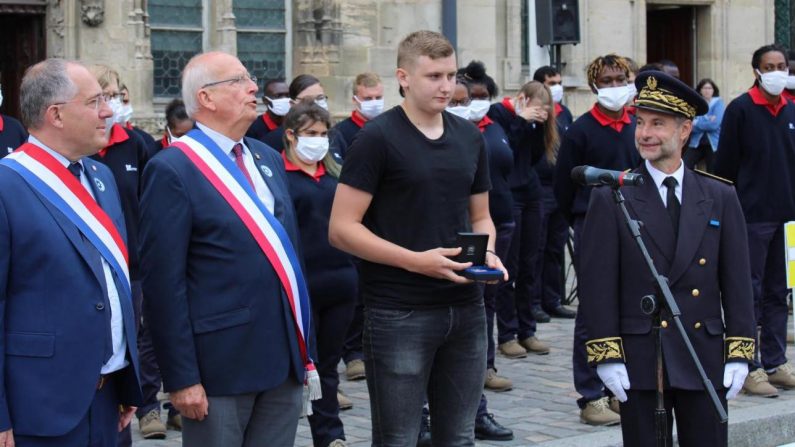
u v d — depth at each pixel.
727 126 8.90
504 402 8.20
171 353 4.79
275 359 4.93
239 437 4.97
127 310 4.71
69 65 4.56
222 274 4.85
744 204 8.83
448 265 5.09
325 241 6.81
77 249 4.52
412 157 5.24
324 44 14.12
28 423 4.43
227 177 4.91
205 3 13.65
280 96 9.45
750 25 18.42
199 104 4.95
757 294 8.75
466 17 14.92
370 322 5.35
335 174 7.05
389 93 14.55
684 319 5.29
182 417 5.00
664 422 5.23
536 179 9.60
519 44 15.82
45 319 4.46
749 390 8.44
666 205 5.39
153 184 4.85
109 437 4.73
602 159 8.01
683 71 18.47
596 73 8.04
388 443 5.34
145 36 12.80
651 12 18.83
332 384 6.80
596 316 5.32
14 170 4.48
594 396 7.61
